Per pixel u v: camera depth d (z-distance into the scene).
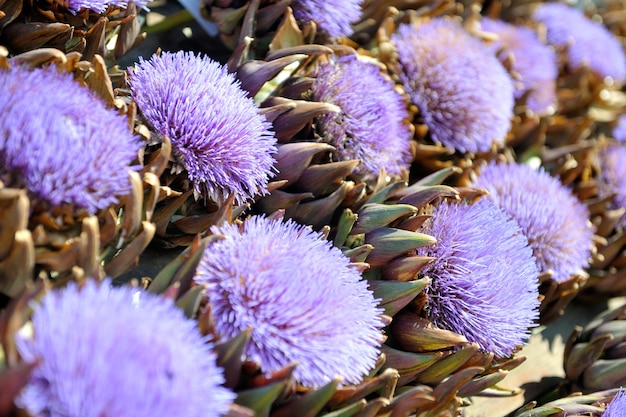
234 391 0.52
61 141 0.50
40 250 0.51
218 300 0.52
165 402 0.47
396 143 0.62
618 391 0.60
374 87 0.62
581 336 0.65
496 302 0.58
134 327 0.48
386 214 0.58
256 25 0.63
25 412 0.46
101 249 0.53
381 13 0.68
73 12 0.57
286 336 0.52
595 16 0.88
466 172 0.66
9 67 0.53
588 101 0.81
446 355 0.57
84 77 0.55
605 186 0.72
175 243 0.57
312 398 0.51
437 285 0.59
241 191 0.57
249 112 0.57
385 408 0.54
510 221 0.61
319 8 0.63
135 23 0.60
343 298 0.53
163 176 0.56
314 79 0.61
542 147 0.74
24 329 0.48
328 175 0.59
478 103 0.66
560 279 0.65
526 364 0.65
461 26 0.72
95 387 0.46
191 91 0.56
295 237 0.55
